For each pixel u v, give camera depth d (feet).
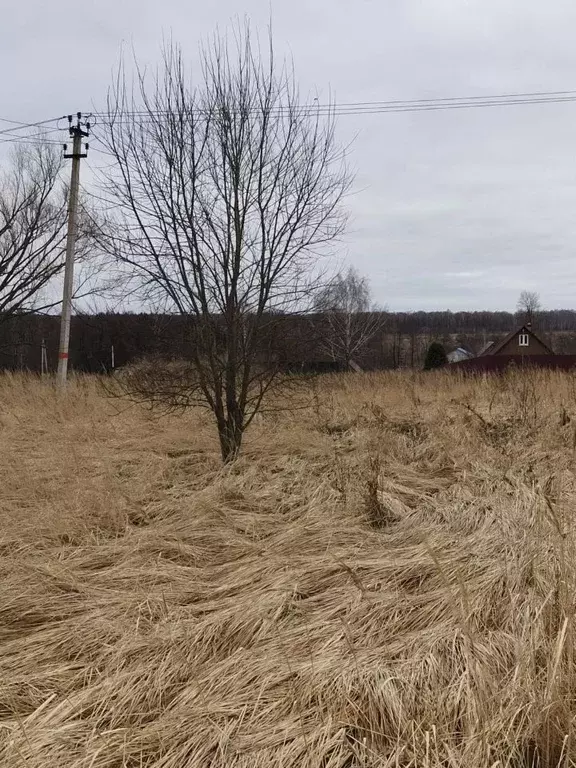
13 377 48.39
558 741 7.48
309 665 9.32
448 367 72.74
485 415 32.30
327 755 7.68
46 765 7.67
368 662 9.42
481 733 7.38
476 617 10.39
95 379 44.86
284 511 18.13
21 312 81.51
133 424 31.91
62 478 21.01
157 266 22.67
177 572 13.62
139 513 17.94
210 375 23.44
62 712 8.68
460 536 14.65
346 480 19.38
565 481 18.37
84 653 10.43
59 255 80.64
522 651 9.11
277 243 23.16
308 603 11.73
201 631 10.65
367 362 145.59
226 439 23.56
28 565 13.62
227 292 22.95
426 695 8.46
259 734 8.05
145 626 11.17
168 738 8.09
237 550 14.94
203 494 18.90
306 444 25.98
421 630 10.43
